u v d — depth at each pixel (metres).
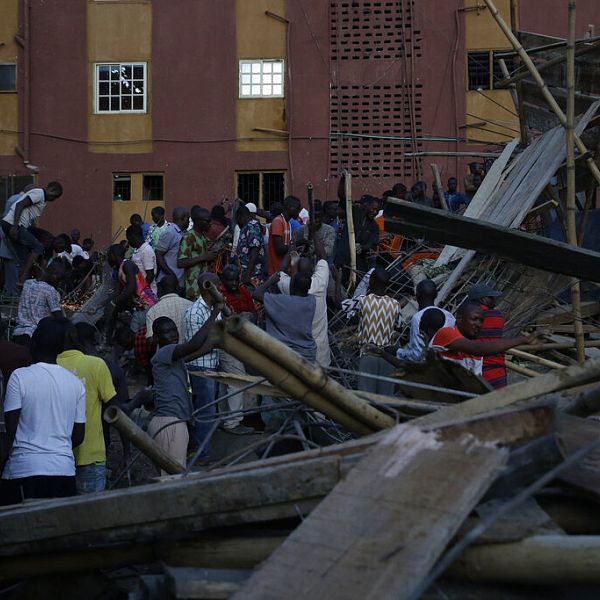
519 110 11.48
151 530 3.93
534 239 6.60
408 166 23.62
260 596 3.12
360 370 8.57
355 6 23.86
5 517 4.18
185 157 24.17
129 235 12.59
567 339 9.79
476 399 4.63
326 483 3.71
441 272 10.83
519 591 3.48
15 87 24.38
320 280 9.16
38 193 12.59
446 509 3.20
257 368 4.50
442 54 23.59
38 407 6.09
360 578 3.05
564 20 23.23
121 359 11.73
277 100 24.03
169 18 24.27
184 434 7.38
